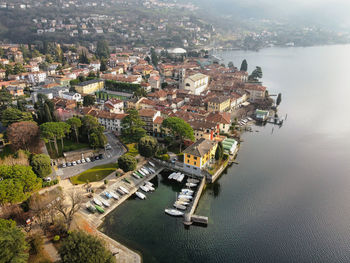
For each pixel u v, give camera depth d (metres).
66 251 68.69
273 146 163.12
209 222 97.94
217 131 159.38
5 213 90.06
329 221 100.56
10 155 132.38
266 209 106.31
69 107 189.50
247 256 84.25
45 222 88.94
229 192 116.38
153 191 114.56
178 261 81.44
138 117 160.38
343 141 172.62
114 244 85.69
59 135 135.75
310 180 127.25
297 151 157.25
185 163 126.62
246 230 94.88
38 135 139.50
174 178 122.44
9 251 65.19
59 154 138.38
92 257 66.81
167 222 96.94
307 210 106.31
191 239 89.94
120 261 79.69
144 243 87.44
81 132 153.00
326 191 119.06
